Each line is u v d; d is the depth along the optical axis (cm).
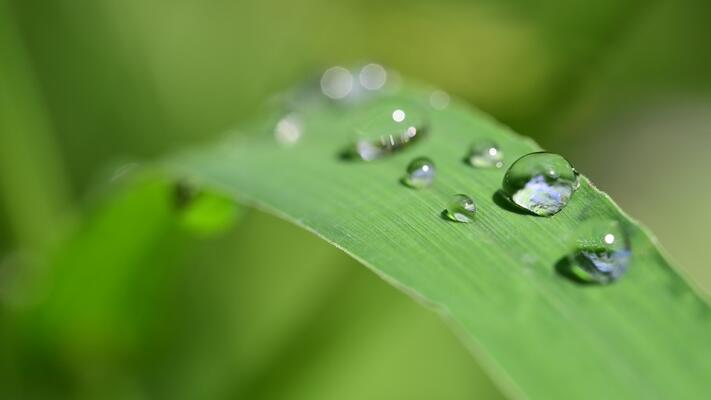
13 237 15
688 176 17
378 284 16
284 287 17
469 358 16
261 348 16
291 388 15
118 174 14
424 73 17
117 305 14
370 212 11
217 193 13
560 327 10
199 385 15
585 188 11
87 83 18
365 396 15
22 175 15
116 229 13
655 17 17
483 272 11
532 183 11
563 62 17
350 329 16
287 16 19
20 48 16
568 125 17
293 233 17
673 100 18
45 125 16
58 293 13
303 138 13
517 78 17
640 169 17
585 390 10
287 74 19
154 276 14
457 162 12
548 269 11
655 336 10
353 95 14
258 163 12
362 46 18
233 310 16
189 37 19
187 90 19
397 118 12
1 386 14
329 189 12
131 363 14
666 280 10
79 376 14
